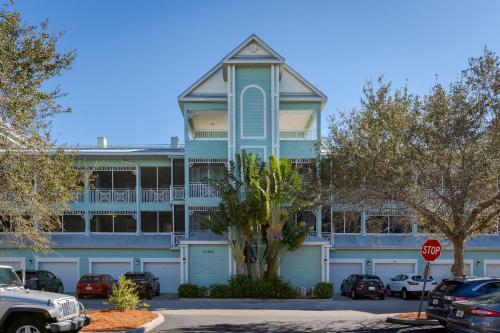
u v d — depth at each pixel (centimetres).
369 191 1680
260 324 1680
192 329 1554
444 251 3388
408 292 2845
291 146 3178
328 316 1928
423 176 1634
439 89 1591
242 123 3106
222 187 2819
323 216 3234
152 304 2505
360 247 3328
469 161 1526
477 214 1653
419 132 1578
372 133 1661
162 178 3556
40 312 1088
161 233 3503
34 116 1314
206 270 3062
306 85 3177
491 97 1512
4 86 1217
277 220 2767
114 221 3519
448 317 1255
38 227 1568
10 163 1280
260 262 2838
